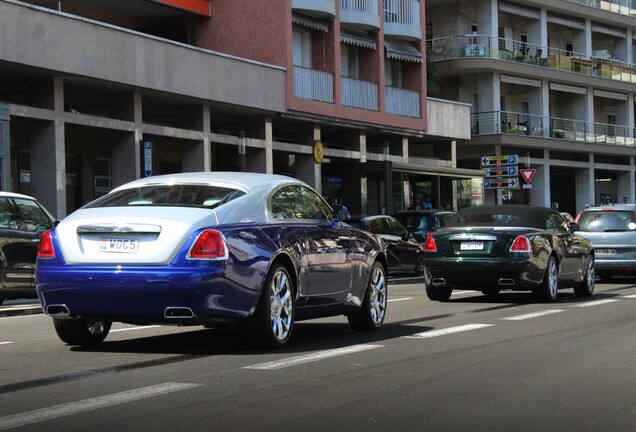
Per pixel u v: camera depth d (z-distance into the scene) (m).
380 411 6.16
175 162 31.75
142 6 29.52
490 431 5.60
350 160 35.16
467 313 13.67
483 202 45.22
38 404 6.37
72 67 22.73
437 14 48.66
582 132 52.78
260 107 29.47
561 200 55.78
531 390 6.98
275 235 9.24
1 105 20.78
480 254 15.50
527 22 51.25
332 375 7.62
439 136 40.59
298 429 5.62
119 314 8.55
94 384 7.17
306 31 33.06
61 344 9.81
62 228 8.80
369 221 23.45
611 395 6.80
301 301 9.66
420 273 25.58
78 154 28.09
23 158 25.72
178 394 6.74
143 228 8.49
